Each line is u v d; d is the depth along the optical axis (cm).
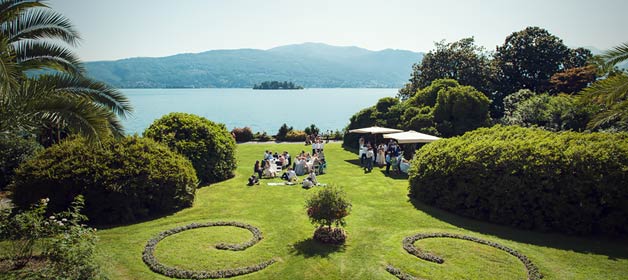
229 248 1011
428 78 4262
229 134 2053
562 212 1120
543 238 1093
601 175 1073
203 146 1780
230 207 1397
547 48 4072
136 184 1248
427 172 1441
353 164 2364
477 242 1063
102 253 805
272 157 2200
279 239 1079
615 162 1080
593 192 1089
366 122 3120
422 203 1452
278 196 1557
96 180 1191
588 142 1192
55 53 1088
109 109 1073
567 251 1001
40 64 1072
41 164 1214
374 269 902
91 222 1202
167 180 1324
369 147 2248
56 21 1057
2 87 784
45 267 774
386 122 2992
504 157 1233
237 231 1146
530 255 977
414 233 1125
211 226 1191
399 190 1664
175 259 947
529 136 1359
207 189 1680
